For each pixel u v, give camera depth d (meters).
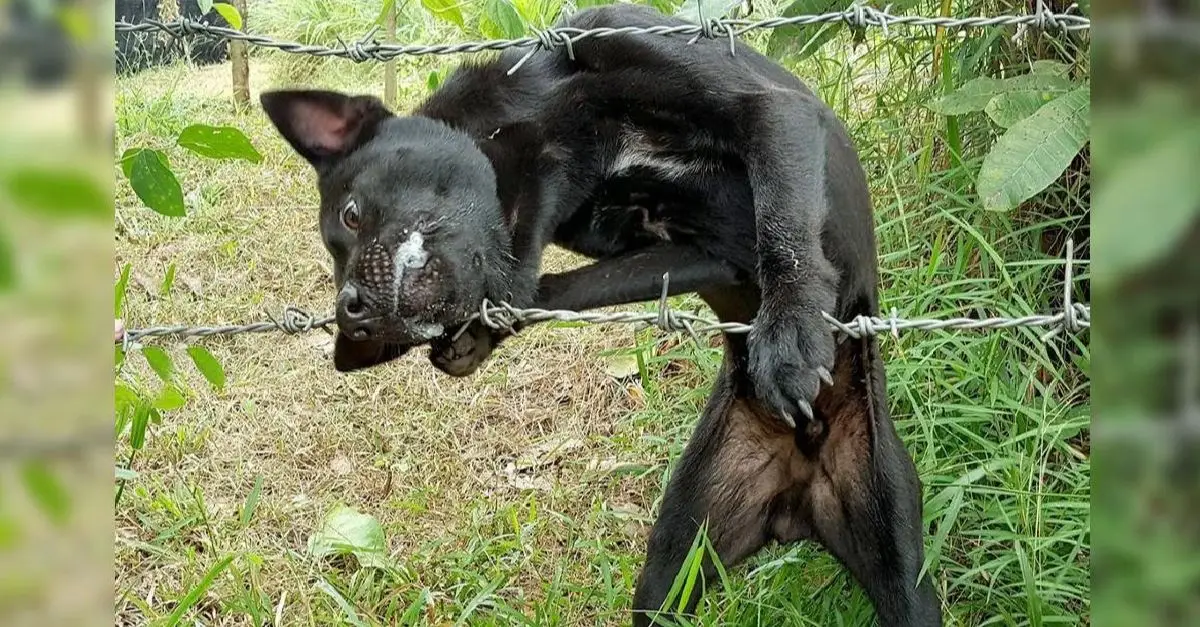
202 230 2.57
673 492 1.97
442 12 2.25
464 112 1.93
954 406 2.03
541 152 1.92
